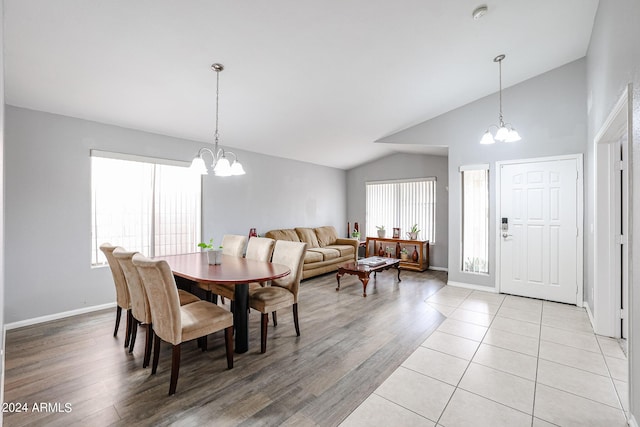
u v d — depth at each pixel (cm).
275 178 588
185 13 224
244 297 263
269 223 574
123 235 390
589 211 358
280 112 408
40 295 324
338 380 219
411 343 279
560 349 266
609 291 293
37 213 322
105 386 210
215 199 483
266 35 259
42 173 325
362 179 744
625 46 198
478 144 456
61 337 288
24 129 315
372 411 185
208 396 199
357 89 374
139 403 191
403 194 677
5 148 304
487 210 457
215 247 481
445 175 618
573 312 359
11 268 308
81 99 316
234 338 266
